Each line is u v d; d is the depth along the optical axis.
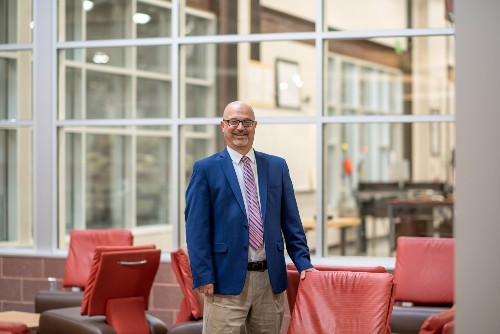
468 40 3.27
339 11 17.14
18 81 9.37
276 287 5.04
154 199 14.66
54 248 9.09
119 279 6.48
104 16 11.17
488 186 3.27
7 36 9.34
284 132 16.73
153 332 6.69
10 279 9.14
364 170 19.17
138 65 12.95
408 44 18.61
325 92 8.55
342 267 5.36
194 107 15.23
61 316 6.66
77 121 9.16
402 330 6.33
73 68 11.70
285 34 8.65
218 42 8.87
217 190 5.02
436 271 6.74
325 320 4.81
